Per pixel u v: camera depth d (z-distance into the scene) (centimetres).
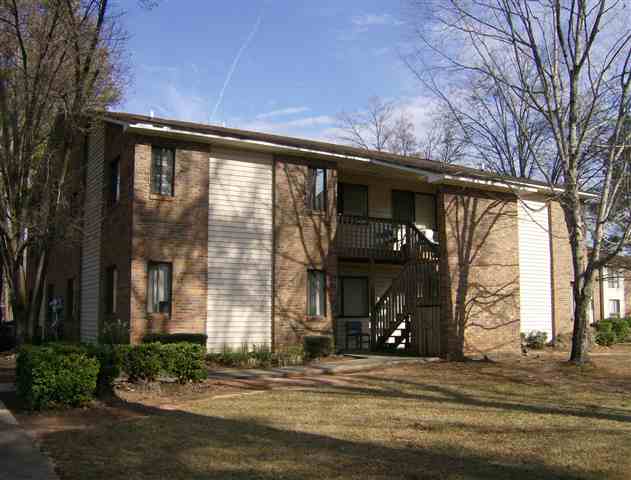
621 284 3678
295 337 1859
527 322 2278
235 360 1647
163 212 1703
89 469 688
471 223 1900
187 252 1728
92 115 1934
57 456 739
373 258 2098
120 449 773
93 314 1977
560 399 1188
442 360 1767
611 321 2759
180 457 738
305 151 1869
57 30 1923
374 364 1630
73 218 2059
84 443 801
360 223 2097
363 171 2125
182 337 1619
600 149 1781
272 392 1226
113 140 1891
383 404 1103
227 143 1783
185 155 1750
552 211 2383
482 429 914
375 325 2070
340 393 1220
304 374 1480
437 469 700
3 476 661
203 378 1318
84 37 1934
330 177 1970
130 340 1616
